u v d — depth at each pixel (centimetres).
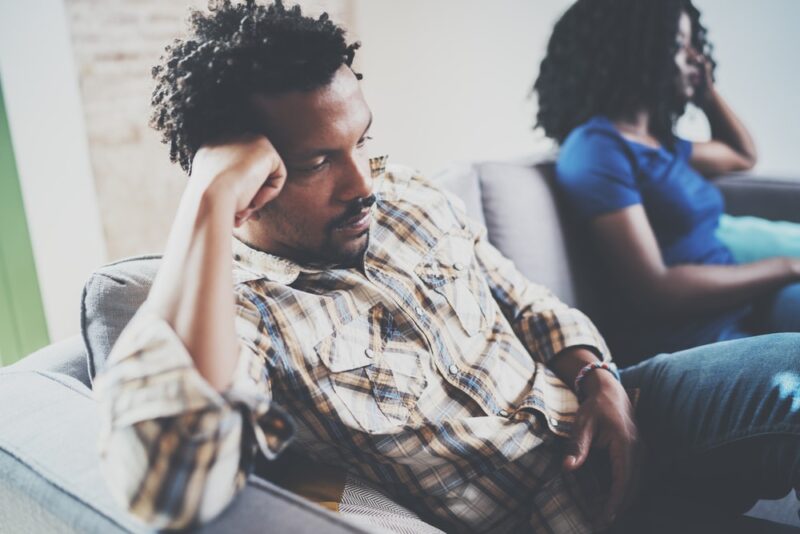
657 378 95
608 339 136
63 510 56
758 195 150
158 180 193
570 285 132
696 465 88
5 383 75
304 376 74
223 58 71
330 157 74
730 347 90
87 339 78
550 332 96
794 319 125
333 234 78
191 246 60
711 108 157
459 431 79
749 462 82
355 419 75
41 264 152
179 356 53
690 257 136
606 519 80
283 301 76
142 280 79
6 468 62
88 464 60
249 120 72
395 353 81
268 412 57
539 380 90
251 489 58
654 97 139
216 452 51
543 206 131
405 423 78
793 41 161
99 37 171
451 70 215
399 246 89
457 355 86
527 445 83
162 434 50
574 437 83
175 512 50
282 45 70
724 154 155
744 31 167
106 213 182
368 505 74
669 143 142
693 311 127
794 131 169
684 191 135
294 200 75
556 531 83
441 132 225
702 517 83
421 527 74
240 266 79
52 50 147
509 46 201
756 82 170
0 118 140
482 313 92
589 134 130
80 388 74
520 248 127
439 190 100
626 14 136
